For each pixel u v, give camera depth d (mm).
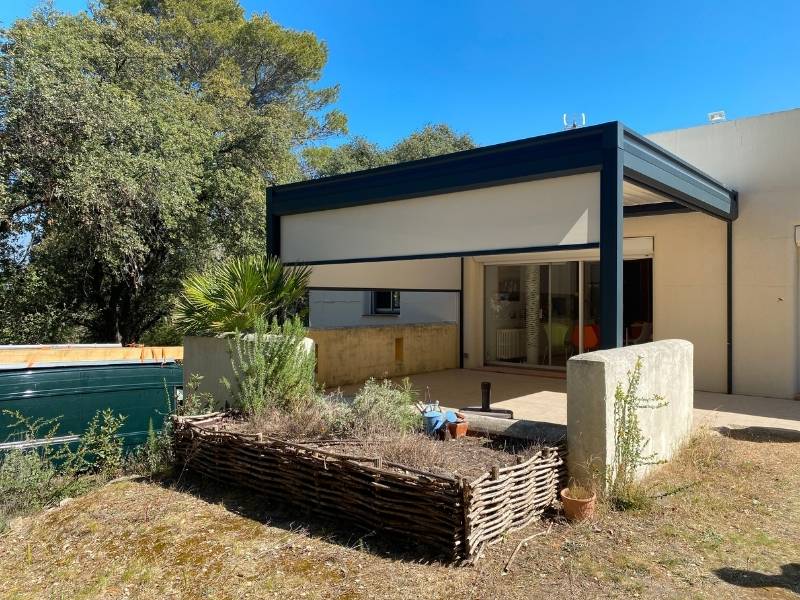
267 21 19984
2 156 9008
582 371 4047
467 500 3184
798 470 4754
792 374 7828
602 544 3387
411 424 4895
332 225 7773
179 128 11641
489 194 5977
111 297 13617
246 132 13789
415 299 12625
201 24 18734
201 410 6004
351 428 4730
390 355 10125
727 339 8336
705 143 8594
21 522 4402
